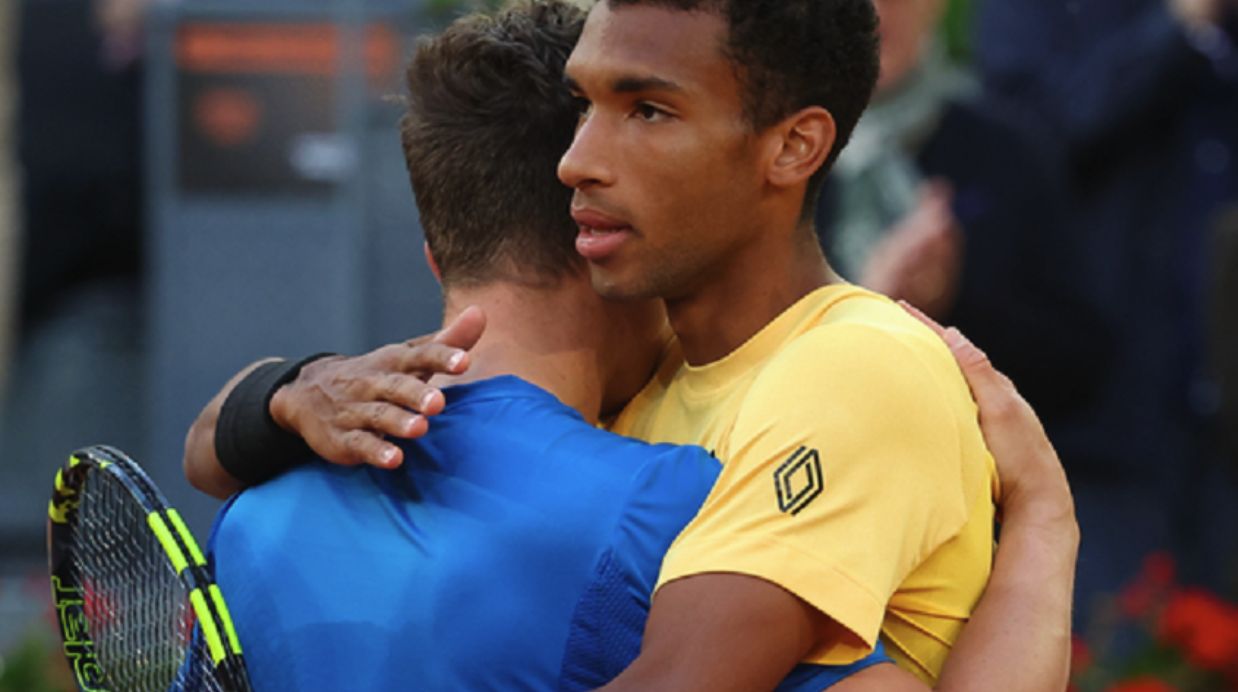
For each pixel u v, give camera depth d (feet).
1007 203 41.45
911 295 40.57
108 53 53.36
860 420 18.01
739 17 18.31
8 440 53.52
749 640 17.43
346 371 19.26
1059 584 19.22
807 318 19.33
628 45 18.38
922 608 18.93
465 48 19.94
